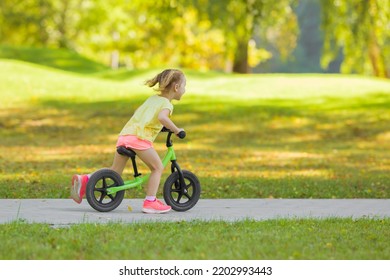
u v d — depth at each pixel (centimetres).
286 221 1261
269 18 4197
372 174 2397
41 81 4366
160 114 1336
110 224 1188
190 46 7681
